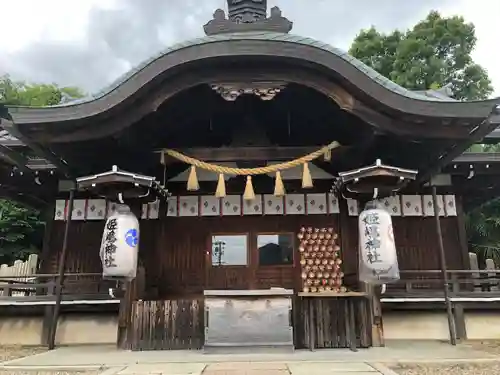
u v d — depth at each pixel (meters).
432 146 9.25
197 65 8.45
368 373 5.82
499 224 21.05
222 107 10.46
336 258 10.58
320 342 8.38
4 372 6.37
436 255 11.62
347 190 9.04
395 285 11.19
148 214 11.43
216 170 9.55
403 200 11.86
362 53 27.19
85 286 11.48
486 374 6.13
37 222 21.55
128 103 8.47
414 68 24.28
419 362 6.82
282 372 5.90
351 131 10.07
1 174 11.35
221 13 10.52
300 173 11.41
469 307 10.63
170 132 10.78
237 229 11.43
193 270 11.18
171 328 8.57
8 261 21.06
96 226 11.91
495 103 8.27
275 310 8.08
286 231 11.39
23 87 31.62
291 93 9.95
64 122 8.48
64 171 10.00
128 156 9.75
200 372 5.98
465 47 26.03
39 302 10.38
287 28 10.44
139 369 6.29
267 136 11.26
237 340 7.93
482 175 12.04
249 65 8.56
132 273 8.54
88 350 8.80
